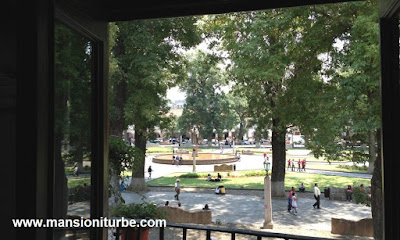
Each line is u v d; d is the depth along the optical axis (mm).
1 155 1909
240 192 20750
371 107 8672
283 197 18875
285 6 2264
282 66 10273
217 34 15750
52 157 1691
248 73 10617
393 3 1772
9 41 1747
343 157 11523
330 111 10461
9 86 1826
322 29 9898
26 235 1553
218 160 37562
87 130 2254
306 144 12469
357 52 8211
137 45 14086
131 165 6711
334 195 18781
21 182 1568
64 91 1925
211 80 45250
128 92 15992
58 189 1846
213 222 13523
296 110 11031
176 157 37656
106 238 2438
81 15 2082
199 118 47094
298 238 2338
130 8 2408
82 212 2152
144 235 3465
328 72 10977
